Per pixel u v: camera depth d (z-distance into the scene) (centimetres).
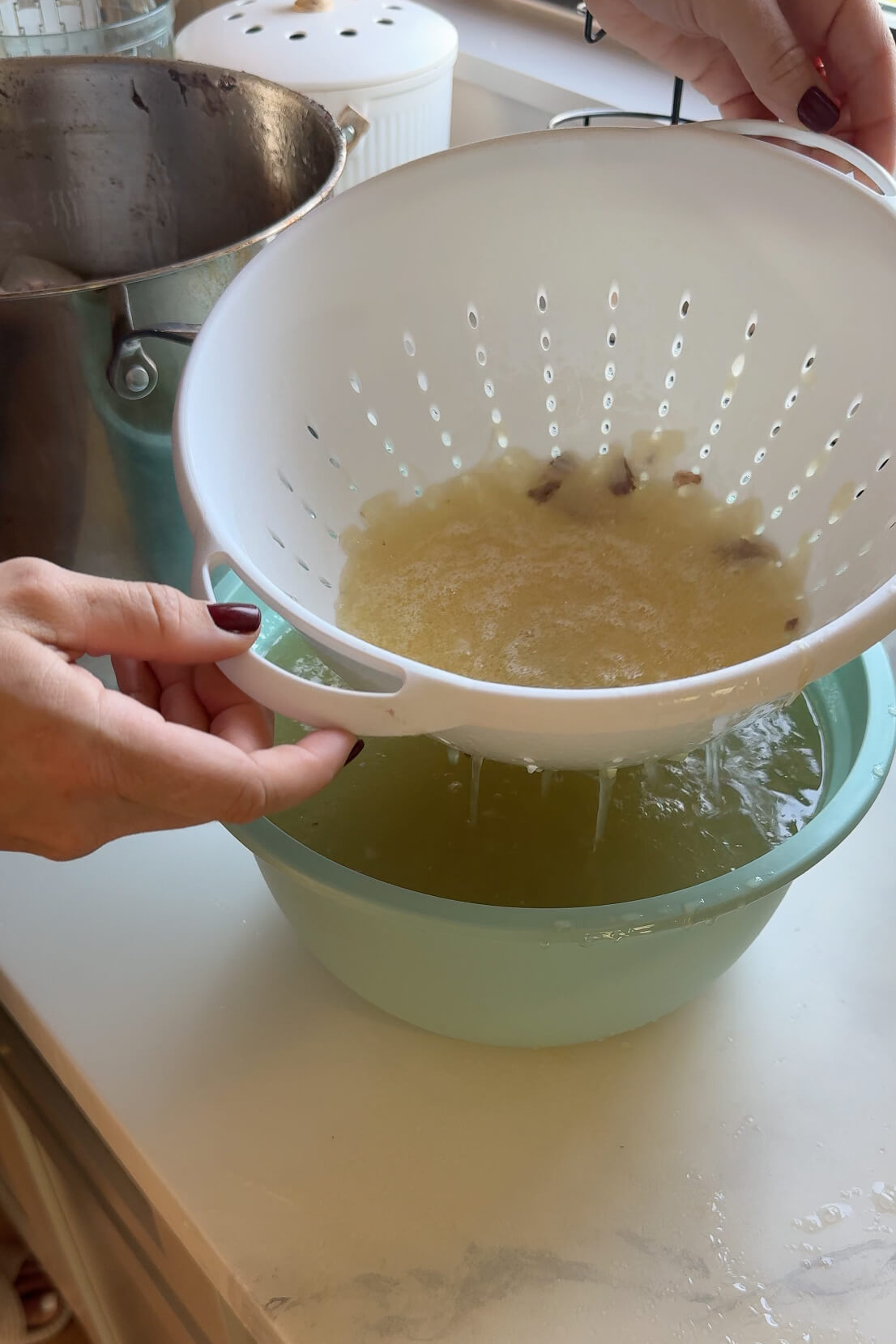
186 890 59
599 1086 52
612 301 62
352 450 60
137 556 69
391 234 58
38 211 85
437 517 64
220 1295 51
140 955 56
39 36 88
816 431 58
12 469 63
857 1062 52
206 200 83
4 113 80
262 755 43
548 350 63
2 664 41
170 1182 49
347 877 47
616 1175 49
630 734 39
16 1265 89
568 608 60
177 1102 51
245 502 50
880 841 61
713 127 57
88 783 42
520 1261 47
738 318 59
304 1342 45
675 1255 47
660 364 63
